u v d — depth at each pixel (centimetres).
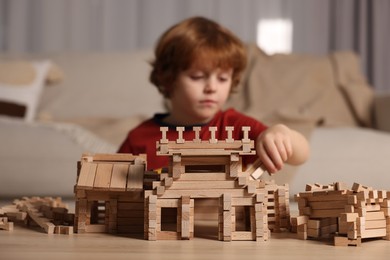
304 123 216
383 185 169
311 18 323
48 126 184
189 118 124
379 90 319
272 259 59
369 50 322
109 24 322
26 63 240
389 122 229
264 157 84
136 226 81
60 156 171
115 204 81
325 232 77
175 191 73
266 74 246
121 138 191
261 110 233
